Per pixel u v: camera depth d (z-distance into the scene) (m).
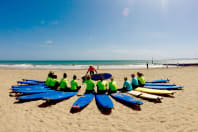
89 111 4.11
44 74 13.80
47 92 5.85
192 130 2.94
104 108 4.31
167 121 3.39
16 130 3.01
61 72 15.92
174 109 4.19
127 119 3.55
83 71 17.23
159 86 7.18
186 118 3.54
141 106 4.50
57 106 4.50
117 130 3.03
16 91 5.71
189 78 10.76
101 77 5.65
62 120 3.52
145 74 13.91
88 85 5.84
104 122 3.41
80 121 3.47
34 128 3.11
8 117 3.63
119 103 4.80
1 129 3.03
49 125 3.25
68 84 8.70
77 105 4.16
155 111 4.05
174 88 7.09
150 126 3.17
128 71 17.17
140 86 7.09
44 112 4.00
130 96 5.40
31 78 11.16
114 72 16.11
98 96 5.23
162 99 5.23
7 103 4.70
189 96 5.60
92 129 3.08
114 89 5.83
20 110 4.11
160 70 17.95
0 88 6.93
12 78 10.70
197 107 4.32
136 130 3.01
